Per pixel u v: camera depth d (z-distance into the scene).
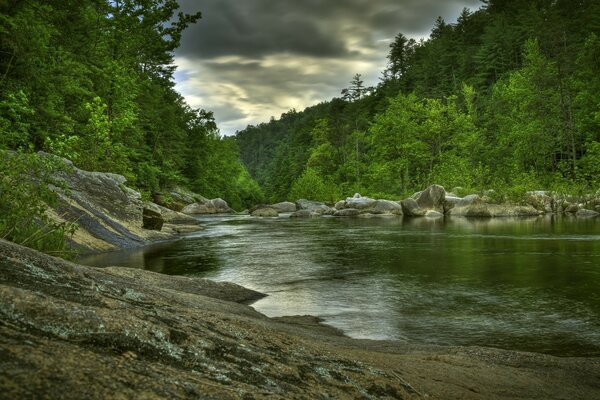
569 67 56.41
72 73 24.08
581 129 54.22
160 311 3.08
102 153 26.03
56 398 1.39
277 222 36.25
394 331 7.11
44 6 18.88
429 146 67.06
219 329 3.27
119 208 20.48
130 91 32.59
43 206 8.30
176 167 59.81
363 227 29.06
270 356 2.98
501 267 12.77
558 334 6.93
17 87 17.95
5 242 3.08
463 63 94.62
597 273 11.63
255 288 10.32
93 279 3.37
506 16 101.62
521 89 62.31
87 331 2.09
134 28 30.78
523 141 57.72
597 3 77.06
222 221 38.31
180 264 13.75
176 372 2.03
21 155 8.72
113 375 1.69
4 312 1.92
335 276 11.75
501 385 4.23
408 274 11.96
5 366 1.44
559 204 40.34
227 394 1.96
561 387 4.47
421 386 3.63
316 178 69.81
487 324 7.47
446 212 42.72
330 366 3.29
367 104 105.69
